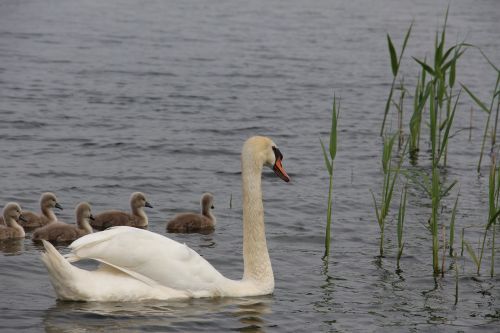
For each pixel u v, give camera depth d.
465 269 14.41
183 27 43.44
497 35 42.62
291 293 12.92
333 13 49.69
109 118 25.47
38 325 10.91
